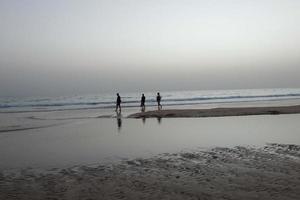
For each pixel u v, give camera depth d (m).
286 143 14.45
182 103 58.78
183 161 11.34
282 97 82.50
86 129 21.75
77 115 34.81
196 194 7.57
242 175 9.13
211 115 29.41
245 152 12.54
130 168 10.52
